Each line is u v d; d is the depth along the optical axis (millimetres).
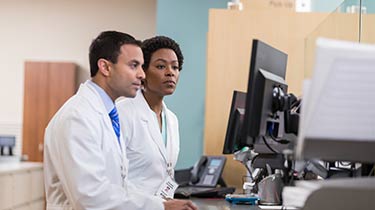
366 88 913
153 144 2250
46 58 6988
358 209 940
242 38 3445
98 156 1734
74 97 1853
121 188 1780
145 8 6812
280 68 1751
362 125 948
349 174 1763
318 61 901
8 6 7059
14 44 7051
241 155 2590
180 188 2721
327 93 918
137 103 2275
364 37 2236
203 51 4000
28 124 6559
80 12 6934
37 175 5160
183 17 4055
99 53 1874
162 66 2318
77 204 1688
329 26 2846
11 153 6227
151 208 1755
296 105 1708
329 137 959
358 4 2354
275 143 1678
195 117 3902
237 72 3436
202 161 3260
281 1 3582
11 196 4539
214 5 4047
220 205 2148
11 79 7117
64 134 1708
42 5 7004
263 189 2146
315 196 969
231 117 2248
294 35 3404
